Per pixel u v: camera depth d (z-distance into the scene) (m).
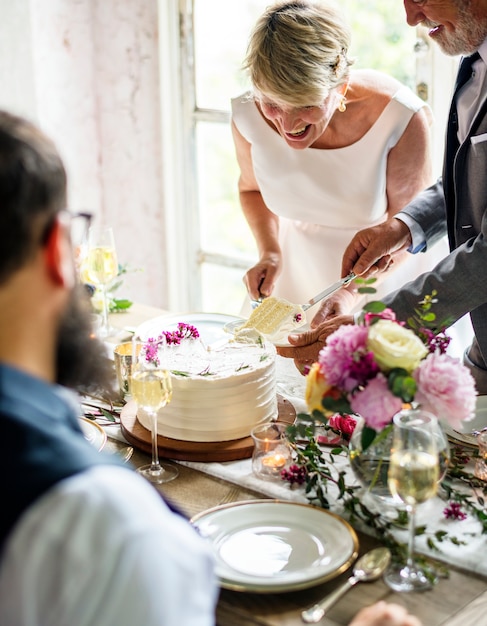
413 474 1.27
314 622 1.25
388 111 2.57
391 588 1.33
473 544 1.42
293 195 2.77
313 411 1.45
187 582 0.86
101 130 3.97
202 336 2.17
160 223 3.97
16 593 0.80
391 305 1.98
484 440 1.63
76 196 3.93
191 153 3.88
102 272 2.43
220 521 1.48
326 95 2.21
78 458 0.84
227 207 3.89
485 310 2.15
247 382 1.79
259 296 2.59
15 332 0.86
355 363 1.38
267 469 1.66
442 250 2.79
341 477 1.52
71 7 3.70
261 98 2.32
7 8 3.54
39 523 0.81
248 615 1.28
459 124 2.21
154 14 3.66
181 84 3.79
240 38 3.60
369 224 2.76
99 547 0.81
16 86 3.65
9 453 0.83
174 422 1.81
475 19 1.99
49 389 0.88
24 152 0.84
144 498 0.86
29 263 0.85
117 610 0.81
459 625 1.24
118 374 2.02
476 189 2.10
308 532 1.45
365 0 3.21
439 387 1.38
